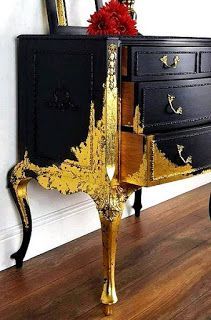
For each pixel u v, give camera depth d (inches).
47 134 67.5
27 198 73.7
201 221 97.1
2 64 70.1
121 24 68.1
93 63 59.6
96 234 89.4
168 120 63.1
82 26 80.4
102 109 59.5
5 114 71.7
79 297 67.3
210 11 118.7
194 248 84.0
